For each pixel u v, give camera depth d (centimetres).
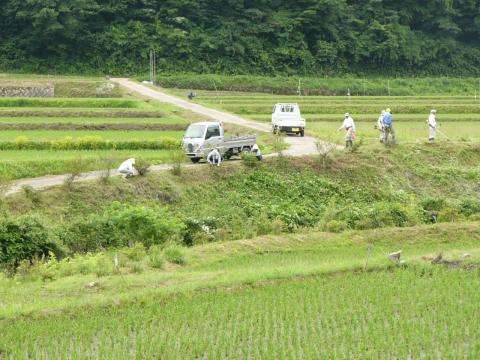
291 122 9288
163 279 4194
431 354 3159
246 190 6950
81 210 5903
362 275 4281
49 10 18800
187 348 3200
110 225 5481
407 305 3734
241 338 3319
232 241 5400
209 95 17350
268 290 3978
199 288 3994
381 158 7981
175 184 6625
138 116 10906
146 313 3581
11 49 19712
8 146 7794
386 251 5391
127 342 3256
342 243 5606
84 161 6412
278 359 3091
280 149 7556
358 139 8781
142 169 6569
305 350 3170
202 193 6712
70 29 19400
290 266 4519
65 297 3862
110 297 3781
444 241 5794
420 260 4559
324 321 3500
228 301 3778
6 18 19950
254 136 7706
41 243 4947
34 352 3142
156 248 5091
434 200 6825
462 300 3825
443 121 12794
